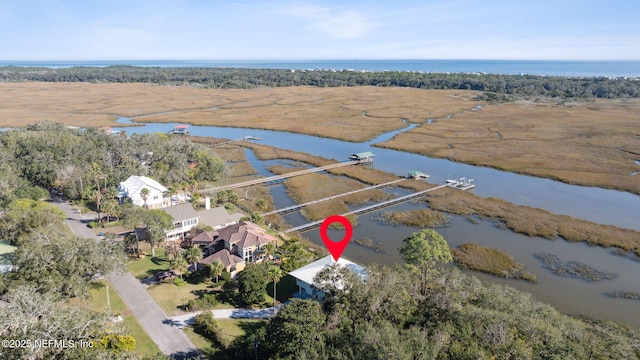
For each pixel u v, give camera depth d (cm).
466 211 8594
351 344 3612
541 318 4128
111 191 8388
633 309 5384
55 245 5038
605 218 8400
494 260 6562
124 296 5316
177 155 10462
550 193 9856
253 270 5288
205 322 4641
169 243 6444
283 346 3853
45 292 4381
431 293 4512
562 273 6266
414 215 8356
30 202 7444
